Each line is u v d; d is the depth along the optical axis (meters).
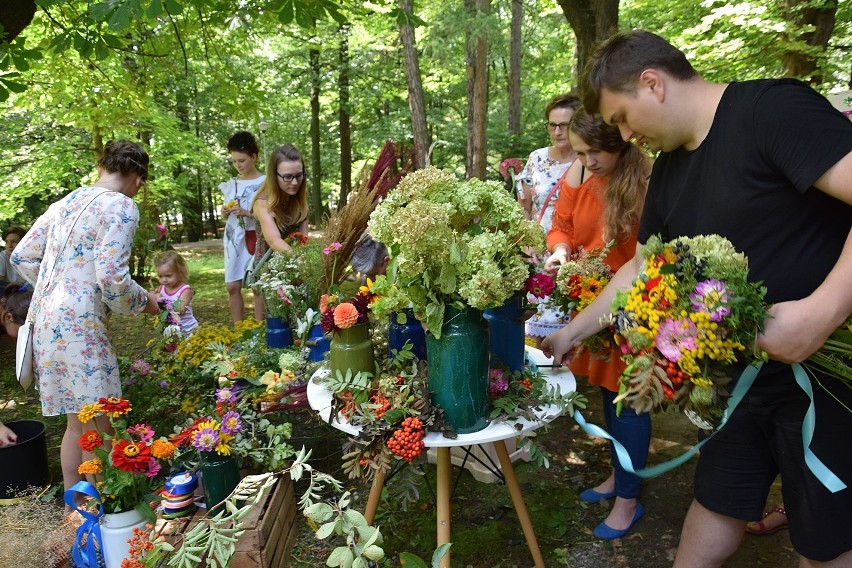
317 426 2.88
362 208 2.50
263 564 1.74
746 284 1.14
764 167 1.28
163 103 9.04
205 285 7.93
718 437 1.55
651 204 1.66
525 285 1.68
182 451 2.04
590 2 5.17
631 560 2.19
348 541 1.26
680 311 1.16
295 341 2.65
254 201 3.61
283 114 15.68
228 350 2.73
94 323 2.41
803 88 1.27
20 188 7.02
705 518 1.62
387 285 1.59
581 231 2.43
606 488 2.58
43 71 5.46
